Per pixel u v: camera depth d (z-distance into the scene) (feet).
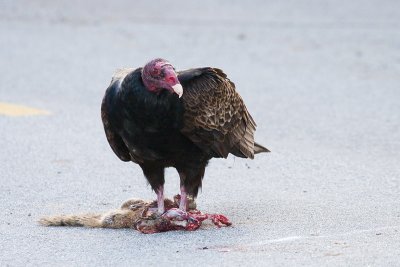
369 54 148.25
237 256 54.39
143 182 77.66
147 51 151.84
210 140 61.00
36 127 100.89
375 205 68.08
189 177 61.93
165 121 57.41
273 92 121.70
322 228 61.11
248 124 65.87
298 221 63.36
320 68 138.62
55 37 165.07
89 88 124.47
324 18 181.47
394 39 159.63
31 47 155.53
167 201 64.39
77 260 55.11
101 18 185.06
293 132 98.84
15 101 115.75
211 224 63.05
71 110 110.32
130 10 194.39
